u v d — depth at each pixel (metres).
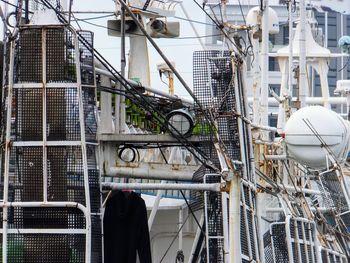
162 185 27.83
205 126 30.06
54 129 27.27
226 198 28.39
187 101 34.12
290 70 55.56
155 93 33.06
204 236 29.97
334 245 42.00
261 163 41.47
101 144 30.25
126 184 27.94
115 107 31.09
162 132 32.16
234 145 30.41
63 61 27.42
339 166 41.25
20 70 27.48
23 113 27.39
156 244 39.19
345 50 68.38
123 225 28.64
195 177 29.89
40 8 31.17
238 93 31.03
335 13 105.50
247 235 29.27
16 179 27.19
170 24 38.78
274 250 37.12
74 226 26.89
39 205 26.89
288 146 41.31
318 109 41.47
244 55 33.94
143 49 38.16
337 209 41.69
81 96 27.41
